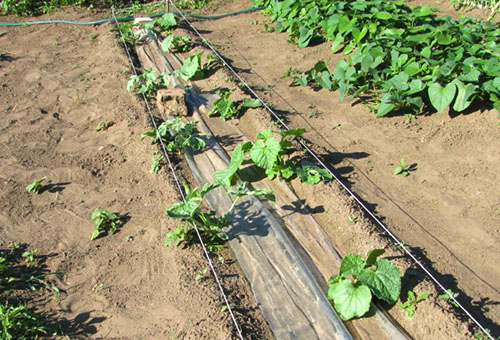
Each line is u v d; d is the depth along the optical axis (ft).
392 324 5.16
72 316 5.41
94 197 6.95
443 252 5.83
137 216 6.61
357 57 8.96
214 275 5.70
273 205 6.64
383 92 8.30
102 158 7.69
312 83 9.27
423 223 6.22
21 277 5.78
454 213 6.34
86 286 5.73
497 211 6.31
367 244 5.86
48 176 7.33
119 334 5.22
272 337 5.20
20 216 6.64
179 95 8.44
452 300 5.21
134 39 11.27
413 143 7.55
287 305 5.47
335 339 5.15
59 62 10.63
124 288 5.69
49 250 6.15
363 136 7.77
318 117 8.29
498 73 7.79
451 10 12.06
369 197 6.61
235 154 6.59
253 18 12.75
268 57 10.41
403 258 5.62
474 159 7.16
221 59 10.10
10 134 8.23
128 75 9.85
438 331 4.98
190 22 12.50
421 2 12.75
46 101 9.19
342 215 6.23
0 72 10.18
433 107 8.18
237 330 5.11
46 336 5.20
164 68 10.16
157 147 7.64
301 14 11.23
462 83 7.77
